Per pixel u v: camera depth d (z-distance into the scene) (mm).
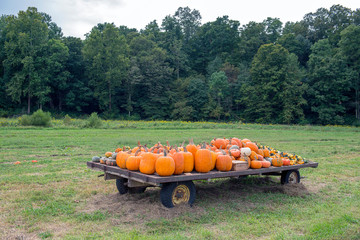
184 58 76875
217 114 61500
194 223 5320
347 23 78062
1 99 55531
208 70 75500
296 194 7562
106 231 4867
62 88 59312
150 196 6809
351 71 59625
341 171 10914
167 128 34375
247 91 63188
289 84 58844
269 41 83188
